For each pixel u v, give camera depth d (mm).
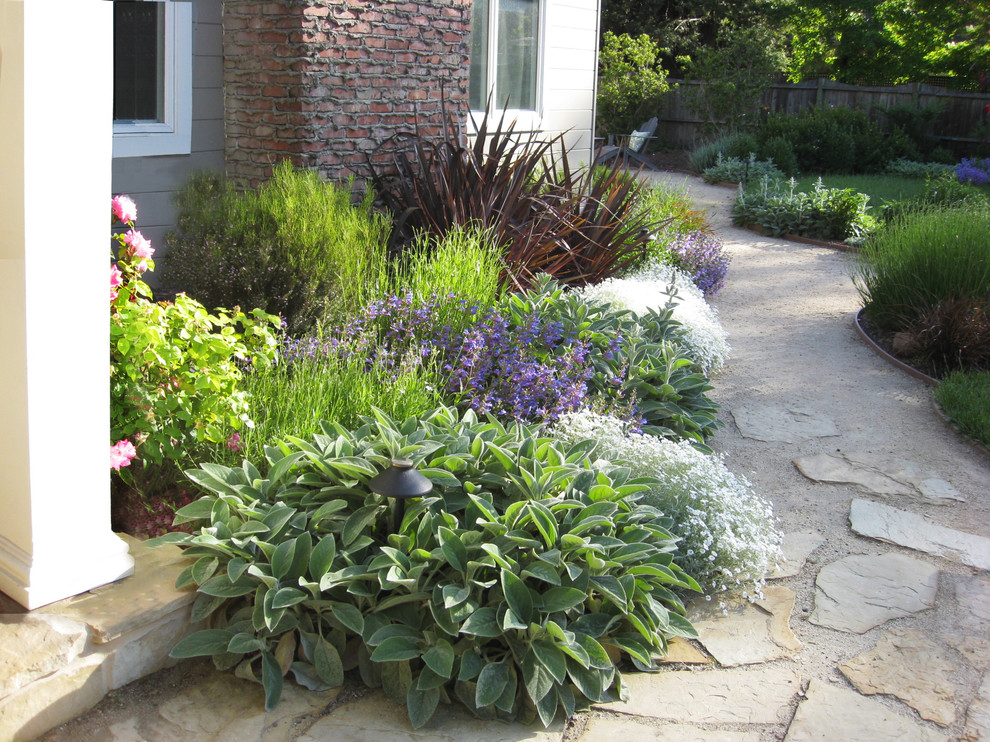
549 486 3086
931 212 7520
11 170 2420
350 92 6191
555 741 2547
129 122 5789
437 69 6820
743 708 2736
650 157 18578
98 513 2721
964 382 5641
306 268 4660
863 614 3305
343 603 2730
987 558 3760
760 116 18656
